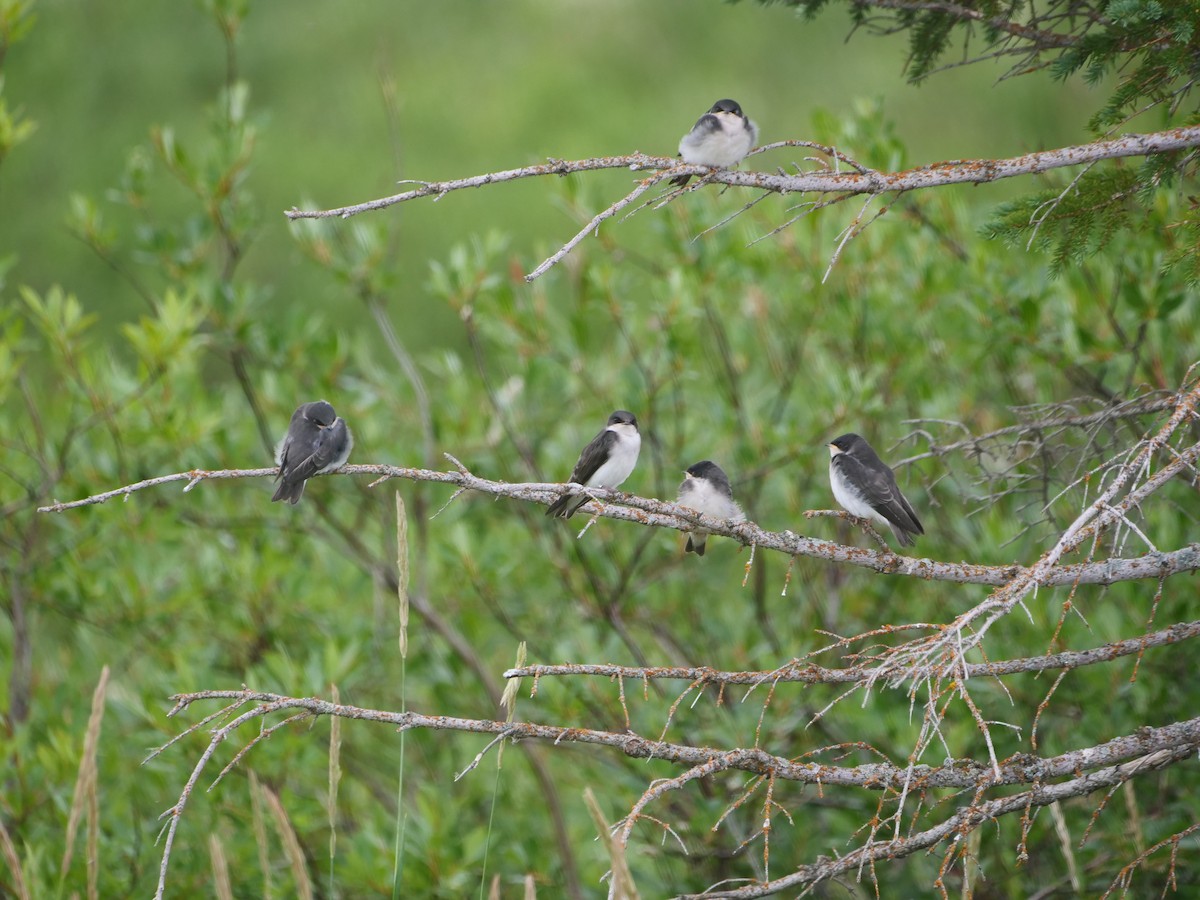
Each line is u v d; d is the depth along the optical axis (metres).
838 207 14.71
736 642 12.97
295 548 14.76
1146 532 11.16
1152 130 12.04
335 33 31.03
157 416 13.20
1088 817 11.20
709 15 30.53
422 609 13.49
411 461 14.30
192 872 11.42
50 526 15.18
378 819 12.04
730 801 11.68
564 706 12.20
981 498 9.56
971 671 7.04
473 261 13.65
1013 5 9.20
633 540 14.59
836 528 14.06
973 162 7.51
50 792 11.38
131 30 30.30
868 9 9.77
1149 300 11.38
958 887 11.09
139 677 14.57
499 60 30.31
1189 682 11.23
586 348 14.41
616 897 5.65
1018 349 13.49
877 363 14.45
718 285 14.56
